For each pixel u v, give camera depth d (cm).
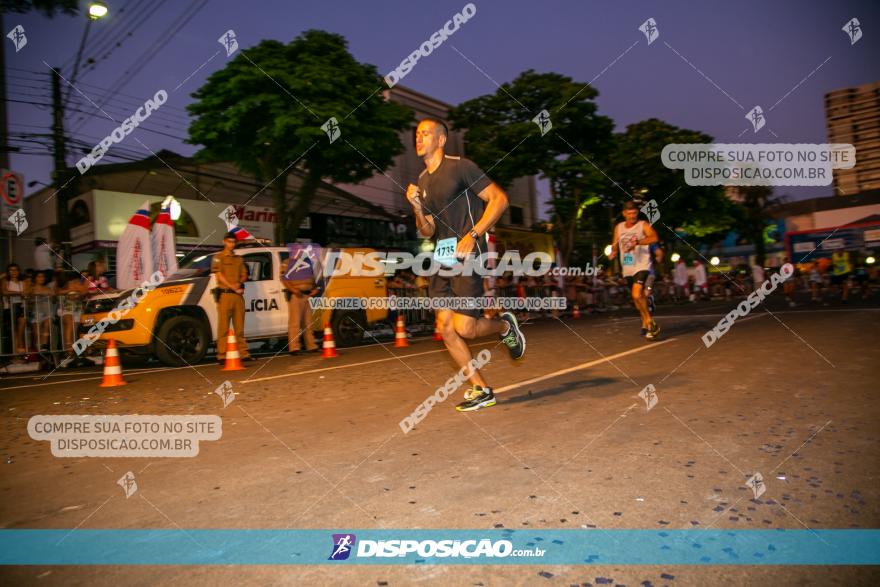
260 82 1376
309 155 1492
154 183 2059
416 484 260
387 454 310
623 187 2628
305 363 791
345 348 1022
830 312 1184
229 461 314
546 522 212
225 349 831
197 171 2128
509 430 347
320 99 1393
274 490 262
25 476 308
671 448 295
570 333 1033
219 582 179
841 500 220
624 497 232
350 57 1500
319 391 534
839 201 6631
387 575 179
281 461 309
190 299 851
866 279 2059
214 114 1412
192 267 912
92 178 1898
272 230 2147
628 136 2686
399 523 218
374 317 1098
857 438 296
